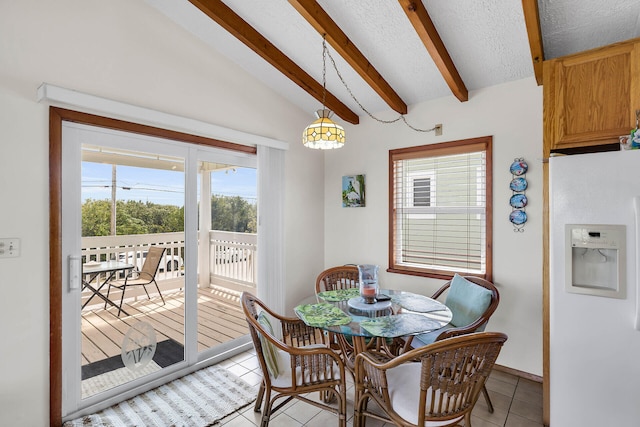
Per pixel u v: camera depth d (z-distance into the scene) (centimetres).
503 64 248
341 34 238
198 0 218
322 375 180
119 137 228
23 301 185
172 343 257
